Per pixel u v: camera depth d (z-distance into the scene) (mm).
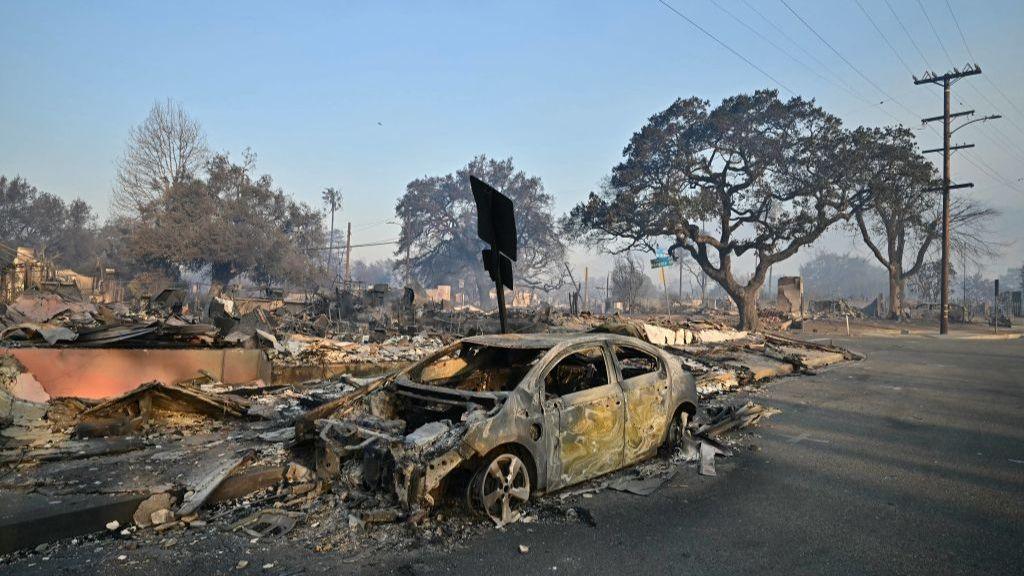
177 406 7680
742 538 4539
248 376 10133
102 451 6023
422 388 5555
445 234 94938
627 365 6789
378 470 4785
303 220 62188
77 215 81000
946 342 29453
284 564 3975
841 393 11977
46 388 8172
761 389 12477
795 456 6973
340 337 18109
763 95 35469
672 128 37344
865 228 53531
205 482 5137
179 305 19797
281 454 5957
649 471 6090
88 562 3975
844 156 34719
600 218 38906
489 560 4094
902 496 5566
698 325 23438
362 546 4266
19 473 5395
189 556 4074
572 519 4871
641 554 4230
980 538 4578
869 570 4012
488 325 21719
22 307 12383
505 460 4809
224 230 51406
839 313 59812
